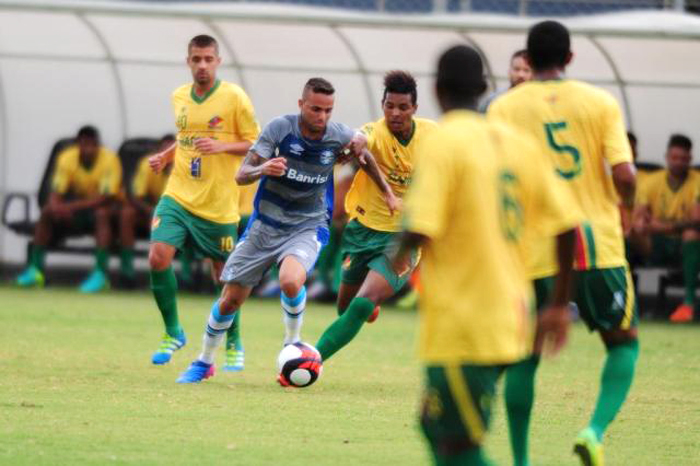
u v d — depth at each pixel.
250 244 32.53
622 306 23.77
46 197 64.88
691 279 59.19
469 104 17.86
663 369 40.16
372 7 82.00
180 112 37.47
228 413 27.95
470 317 17.03
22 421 26.03
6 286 64.88
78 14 58.31
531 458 24.05
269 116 65.69
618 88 63.41
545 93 23.67
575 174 23.58
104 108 67.06
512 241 17.53
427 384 17.38
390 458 23.30
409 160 34.34
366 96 65.25
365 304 33.19
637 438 26.69
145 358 38.16
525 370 22.58
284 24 58.81
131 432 25.17
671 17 61.59
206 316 53.19
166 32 63.81
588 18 61.72
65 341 41.88
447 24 57.56
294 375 31.92
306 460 22.94
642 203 59.19
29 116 67.38
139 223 64.56
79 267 70.19
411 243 16.88
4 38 65.31
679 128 63.38
